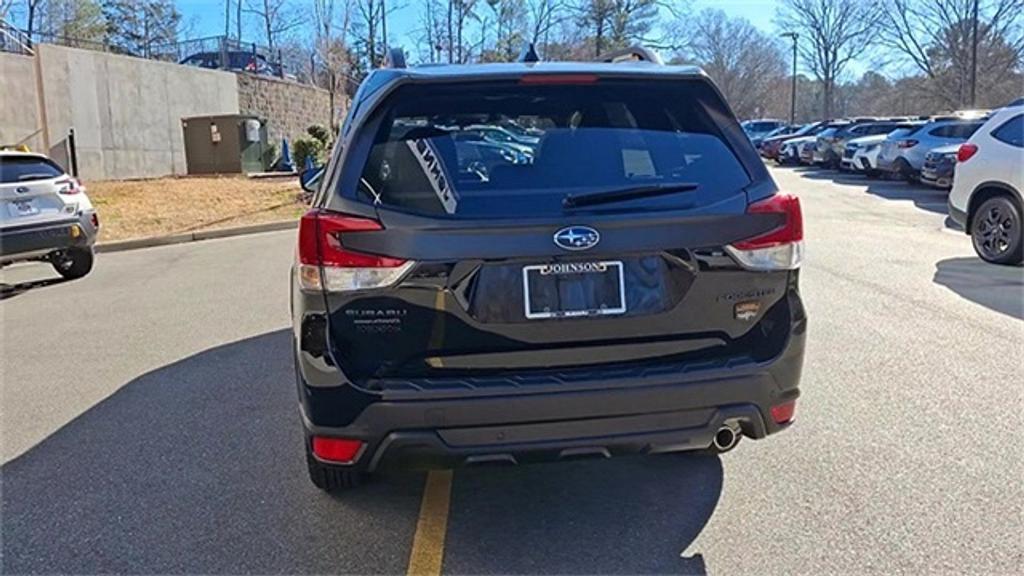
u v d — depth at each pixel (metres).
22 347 5.79
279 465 3.56
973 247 8.73
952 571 2.58
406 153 2.66
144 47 34.84
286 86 29.22
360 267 2.51
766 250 2.72
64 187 8.25
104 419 4.20
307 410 2.62
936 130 16.77
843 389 4.28
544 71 2.81
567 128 2.82
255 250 10.77
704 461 3.47
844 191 16.34
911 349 4.99
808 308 6.09
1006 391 4.21
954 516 2.93
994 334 5.31
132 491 3.32
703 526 2.93
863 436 3.66
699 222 2.64
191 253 10.73
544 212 2.56
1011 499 3.04
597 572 2.65
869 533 2.83
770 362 2.72
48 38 30.39
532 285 2.54
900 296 6.48
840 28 56.38
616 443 2.60
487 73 2.78
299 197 16.14
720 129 2.89
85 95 20.00
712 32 70.50
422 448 2.53
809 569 2.62
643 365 2.65
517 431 2.54
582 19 37.88
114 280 8.67
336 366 2.54
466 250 2.51
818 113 69.69
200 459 3.64
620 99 2.89
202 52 28.73
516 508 3.12
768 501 3.09
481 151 2.71
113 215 13.59
